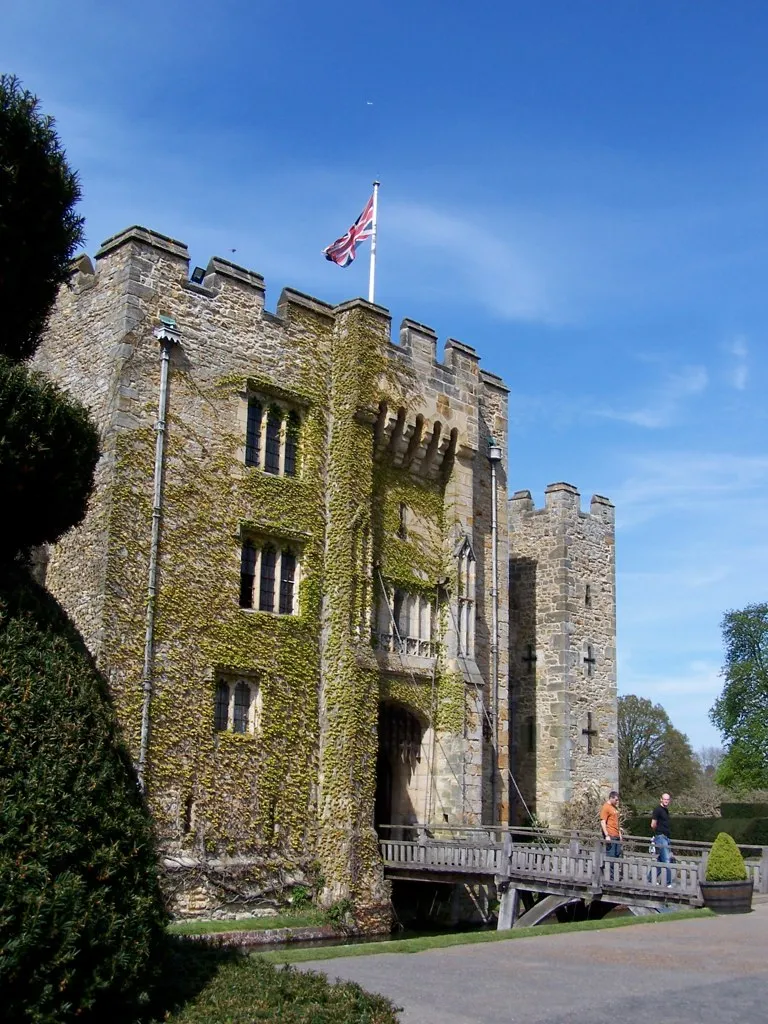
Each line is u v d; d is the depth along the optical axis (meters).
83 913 10.51
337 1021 10.92
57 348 26.58
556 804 37.91
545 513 40.78
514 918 24.42
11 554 13.62
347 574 27.36
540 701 39.31
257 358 27.19
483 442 33.91
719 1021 11.57
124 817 11.55
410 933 26.75
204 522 25.25
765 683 65.62
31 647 11.71
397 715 30.47
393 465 30.30
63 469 13.29
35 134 14.78
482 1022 11.44
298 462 28.00
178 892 23.03
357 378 28.47
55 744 11.10
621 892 22.80
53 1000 10.18
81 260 26.48
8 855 10.15
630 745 80.00
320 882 25.73
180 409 25.27
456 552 31.02
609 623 41.25
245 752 25.08
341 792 26.03
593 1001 12.45
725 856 21.52
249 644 25.62
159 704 23.56
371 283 31.02
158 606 23.97
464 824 29.11
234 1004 11.37
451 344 32.12
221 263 26.80
